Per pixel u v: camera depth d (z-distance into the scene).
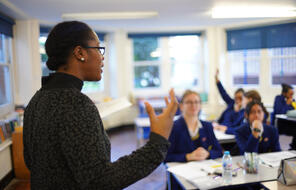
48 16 4.23
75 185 0.61
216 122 4.18
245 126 2.38
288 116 3.62
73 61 0.69
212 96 6.17
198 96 2.23
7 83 3.89
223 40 6.04
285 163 1.53
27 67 4.26
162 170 3.46
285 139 4.83
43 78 0.76
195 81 6.59
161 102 5.63
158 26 5.69
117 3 3.62
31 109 0.70
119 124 6.13
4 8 3.48
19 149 3.27
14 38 4.21
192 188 1.49
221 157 2.08
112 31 6.02
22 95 4.29
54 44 0.68
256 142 2.15
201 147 2.06
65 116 0.60
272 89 5.60
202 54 6.49
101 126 0.69
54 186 0.62
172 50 6.45
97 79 0.75
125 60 6.24
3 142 3.12
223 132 3.28
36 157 0.64
